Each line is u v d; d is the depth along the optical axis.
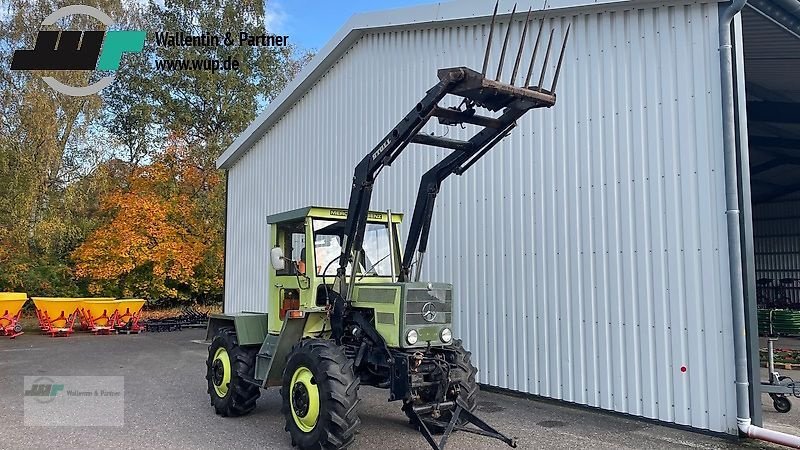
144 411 7.27
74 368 10.52
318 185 12.10
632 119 7.05
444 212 9.11
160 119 24.80
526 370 7.84
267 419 6.89
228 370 7.02
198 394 8.28
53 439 6.05
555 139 7.76
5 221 19.25
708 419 6.20
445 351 5.97
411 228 6.55
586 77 7.51
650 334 6.69
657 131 6.83
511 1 8.23
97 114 21.16
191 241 21.55
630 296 6.88
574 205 7.50
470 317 8.60
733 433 6.04
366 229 6.67
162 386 8.85
